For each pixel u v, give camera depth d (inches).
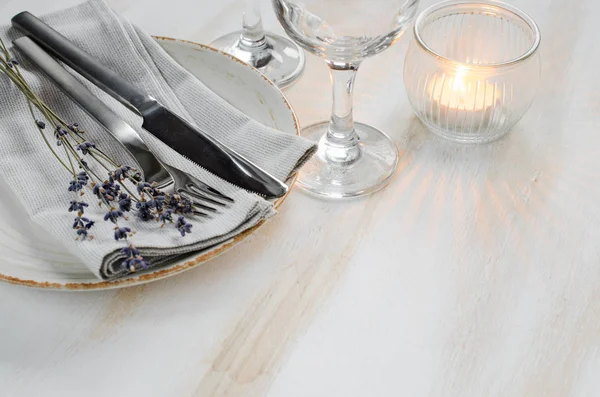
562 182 25.6
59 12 29.1
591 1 34.4
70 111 26.2
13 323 21.1
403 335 20.8
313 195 25.2
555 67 30.7
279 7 22.5
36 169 23.6
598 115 28.4
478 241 23.5
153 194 21.8
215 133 25.5
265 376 19.9
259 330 21.0
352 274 22.5
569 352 20.4
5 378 19.8
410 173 26.1
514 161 26.5
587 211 24.5
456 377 19.9
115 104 26.4
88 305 21.6
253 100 27.2
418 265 22.8
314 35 22.6
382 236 23.7
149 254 20.3
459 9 27.9
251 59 31.5
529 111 28.7
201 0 35.1
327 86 30.5
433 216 24.4
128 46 27.6
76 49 26.9
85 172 22.2
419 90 26.5
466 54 29.5
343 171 25.9
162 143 24.8
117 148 25.0
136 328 21.0
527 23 26.4
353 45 22.6
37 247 21.7
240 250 23.2
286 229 24.0
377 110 29.0
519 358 20.3
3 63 25.5
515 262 22.8
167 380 19.8
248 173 22.8
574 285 22.1
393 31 22.5
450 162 26.6
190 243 20.8
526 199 25.0
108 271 20.0
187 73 27.3
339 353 20.4
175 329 21.0
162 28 33.2
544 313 21.4
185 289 22.1
